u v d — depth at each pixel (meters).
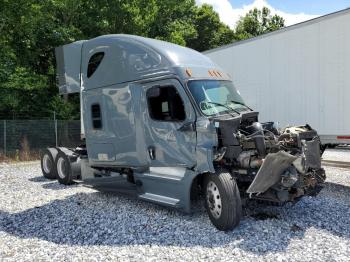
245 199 6.98
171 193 7.11
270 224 6.52
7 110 22.19
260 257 5.13
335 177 10.63
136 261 5.05
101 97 8.38
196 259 5.10
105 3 23.59
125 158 7.89
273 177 6.20
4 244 5.77
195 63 7.50
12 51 20.70
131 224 6.69
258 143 6.47
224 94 7.39
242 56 12.60
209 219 6.89
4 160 17.05
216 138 6.38
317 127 10.48
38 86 21.25
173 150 7.03
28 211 7.64
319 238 5.84
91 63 8.72
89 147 8.82
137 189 7.86
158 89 7.27
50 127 19.94
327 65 10.19
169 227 6.48
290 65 11.10
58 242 5.85
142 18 25.11
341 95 9.88
